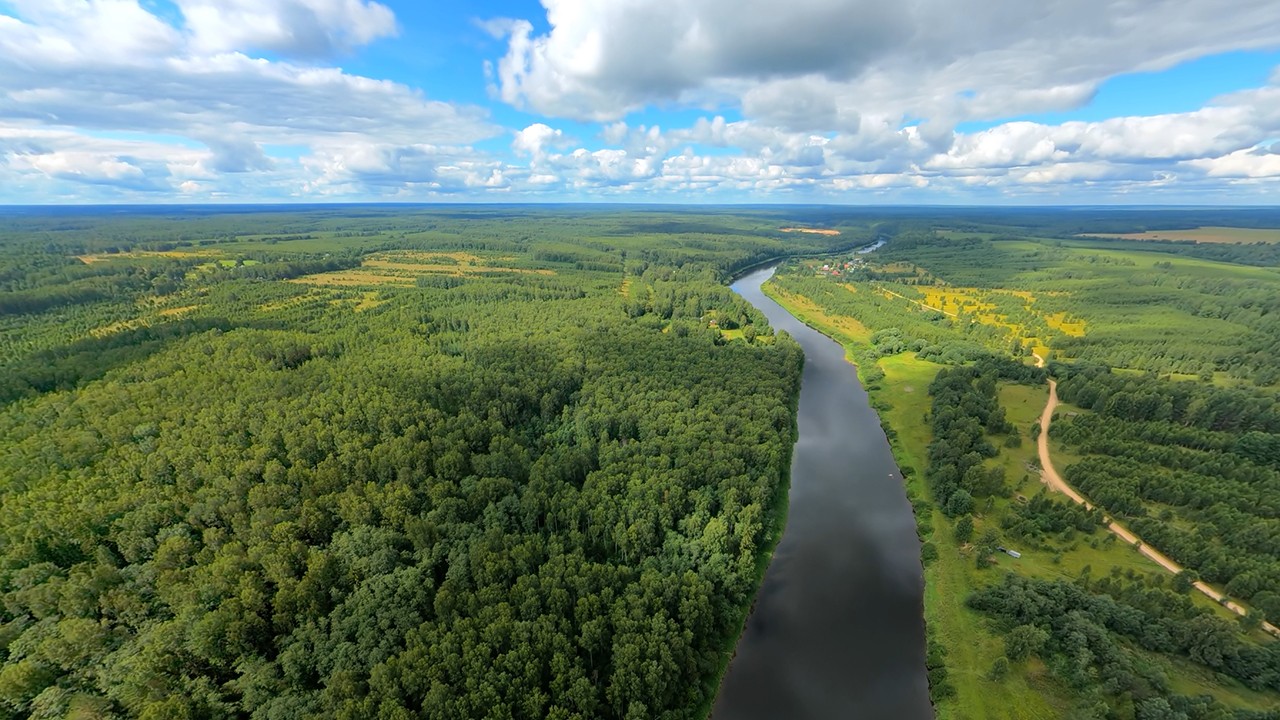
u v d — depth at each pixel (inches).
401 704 2746.1
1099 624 3563.0
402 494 4047.7
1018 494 5241.1
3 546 3644.2
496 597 3336.6
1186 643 3388.3
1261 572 3811.5
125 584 3484.3
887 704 3420.3
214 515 3981.3
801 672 3619.6
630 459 4891.7
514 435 5285.4
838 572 4478.3
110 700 2878.9
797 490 5536.4
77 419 5078.7
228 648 3093.0
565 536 4040.4
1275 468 5078.7
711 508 4598.9
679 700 3230.8
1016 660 3516.2
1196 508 4658.0
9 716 2864.2
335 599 3449.8
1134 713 3026.6
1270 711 2874.0
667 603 3565.5
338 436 4692.4
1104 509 4899.1
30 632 3184.1
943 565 4466.0
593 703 2906.0
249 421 4948.3
